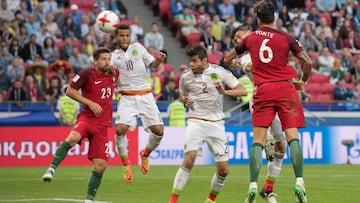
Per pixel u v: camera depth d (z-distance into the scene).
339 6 100.62
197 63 35.69
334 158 74.31
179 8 92.81
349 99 86.31
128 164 44.84
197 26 91.19
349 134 74.69
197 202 39.94
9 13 84.81
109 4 91.62
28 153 68.75
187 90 36.31
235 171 61.88
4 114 72.25
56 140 69.31
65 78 77.50
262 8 33.59
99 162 34.66
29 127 68.88
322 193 44.59
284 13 94.56
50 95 75.81
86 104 34.59
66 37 83.12
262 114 33.06
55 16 85.44
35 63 76.81
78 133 34.53
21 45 80.94
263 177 55.34
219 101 36.00
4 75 77.06
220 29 89.00
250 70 37.44
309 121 78.31
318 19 96.56
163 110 76.00
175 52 90.19
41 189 46.50
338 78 89.00
